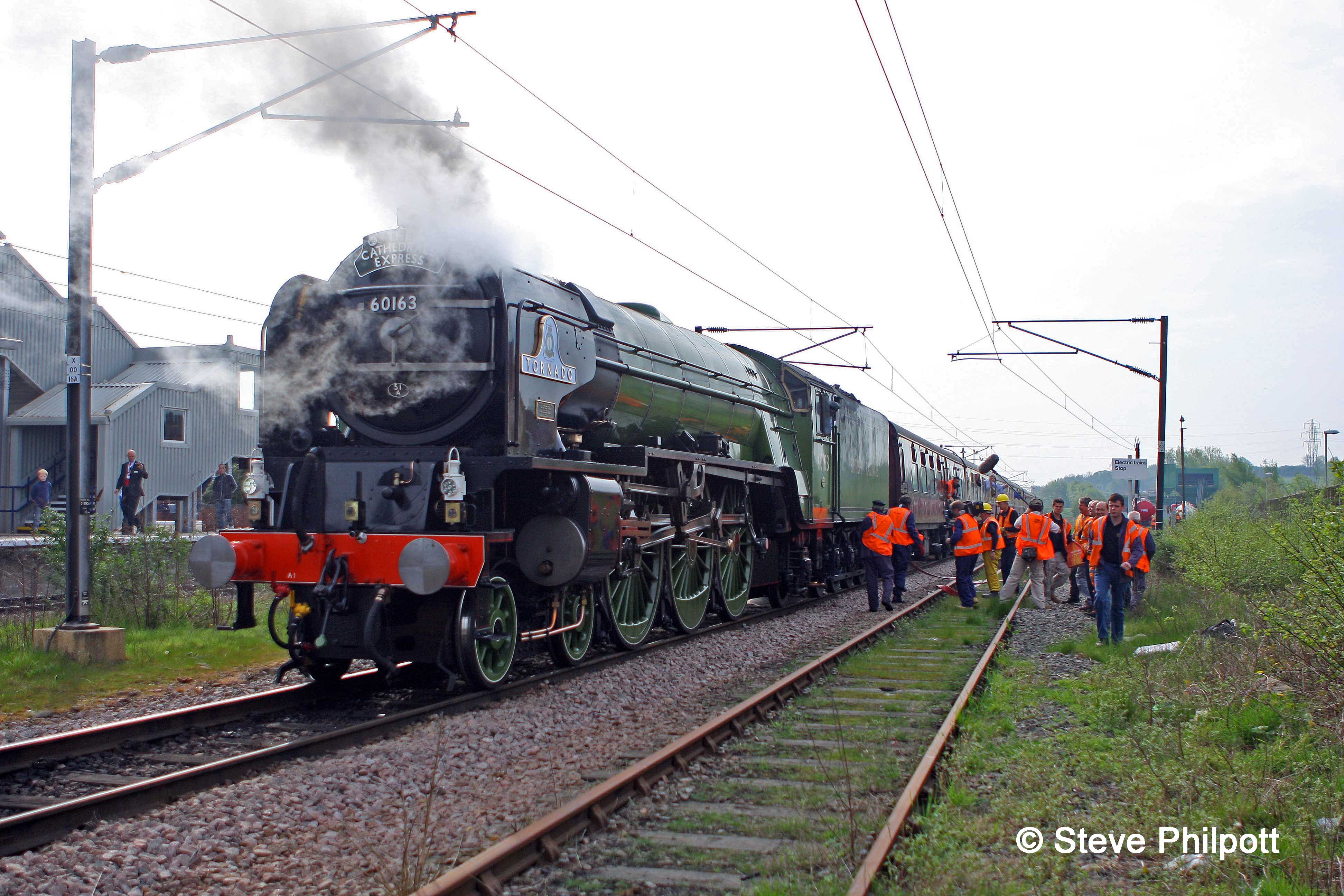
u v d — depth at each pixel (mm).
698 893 3916
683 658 9617
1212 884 4027
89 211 9000
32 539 14492
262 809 4828
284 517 7621
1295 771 5324
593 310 9586
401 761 5723
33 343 22672
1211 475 70562
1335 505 7141
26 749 5562
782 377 15945
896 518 14930
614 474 8914
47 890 3844
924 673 9023
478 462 7547
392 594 7480
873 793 5227
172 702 7699
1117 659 9102
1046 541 14734
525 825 4613
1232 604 11875
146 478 19297
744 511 13195
